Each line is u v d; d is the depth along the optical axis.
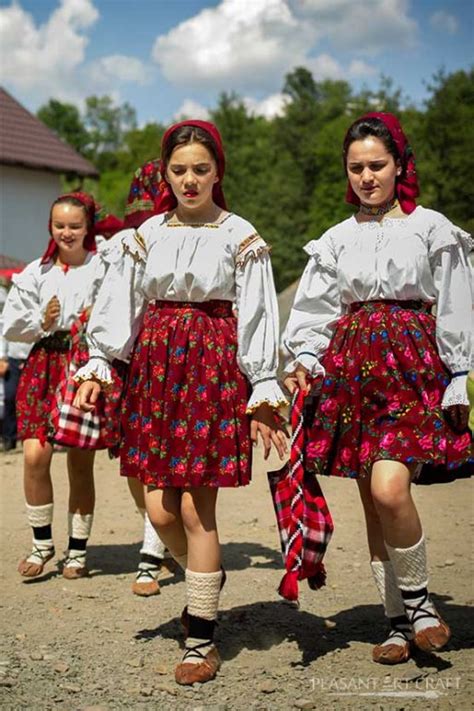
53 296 5.50
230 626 4.57
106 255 4.21
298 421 3.90
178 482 3.84
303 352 3.93
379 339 3.79
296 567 3.83
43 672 3.96
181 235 4.00
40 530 5.54
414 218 3.87
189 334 3.92
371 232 3.89
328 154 57.94
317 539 3.91
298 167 60.38
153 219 4.14
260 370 3.89
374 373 3.77
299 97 71.56
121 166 98.62
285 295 17.03
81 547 5.61
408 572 3.73
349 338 3.87
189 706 3.56
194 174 3.93
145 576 5.20
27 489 5.50
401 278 3.79
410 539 3.70
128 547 6.45
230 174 59.59
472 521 6.95
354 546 6.22
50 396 5.47
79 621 4.72
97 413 4.45
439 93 37.59
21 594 5.24
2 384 12.23
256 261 3.96
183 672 3.81
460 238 3.79
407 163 3.91
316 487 3.97
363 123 3.87
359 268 3.85
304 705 3.49
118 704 3.59
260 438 4.06
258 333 3.91
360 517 7.16
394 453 3.68
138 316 4.16
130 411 4.06
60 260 5.60
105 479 9.31
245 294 3.94
